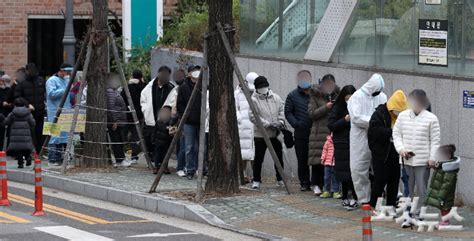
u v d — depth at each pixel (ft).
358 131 47.06
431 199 43.39
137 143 65.26
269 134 54.60
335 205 49.90
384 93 51.24
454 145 46.29
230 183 52.47
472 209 47.75
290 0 62.59
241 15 67.26
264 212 48.42
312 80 59.11
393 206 46.44
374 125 45.34
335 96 52.01
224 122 52.06
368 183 47.75
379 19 55.31
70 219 47.80
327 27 59.16
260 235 43.62
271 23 64.44
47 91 68.59
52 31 101.55
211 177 52.54
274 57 63.16
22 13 99.76
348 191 50.06
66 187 59.21
